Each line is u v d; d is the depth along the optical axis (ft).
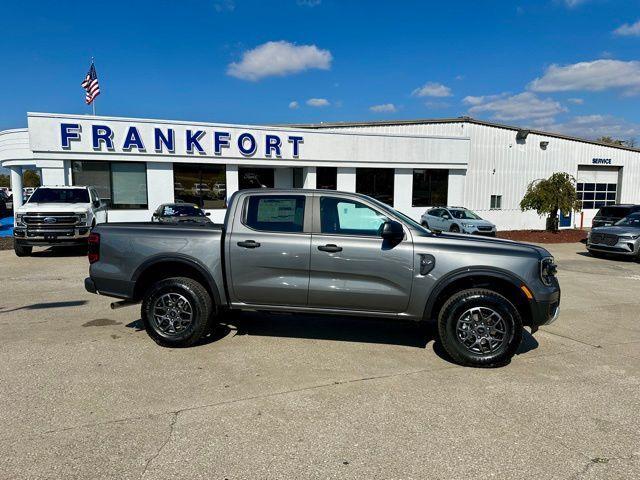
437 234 17.37
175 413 12.12
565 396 13.53
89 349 16.99
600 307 25.63
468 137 79.82
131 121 59.67
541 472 9.74
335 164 72.13
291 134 68.80
